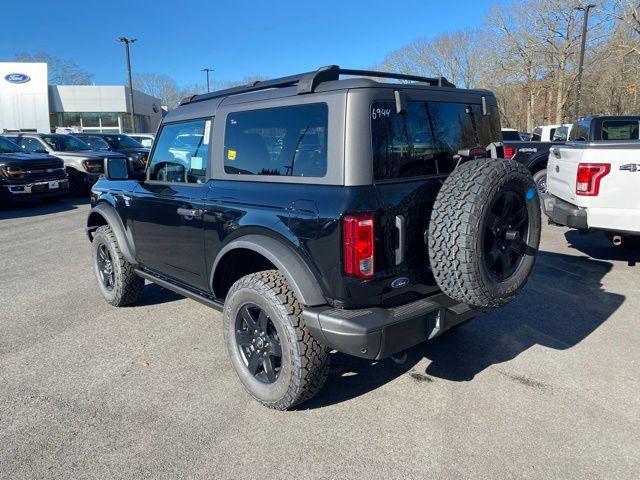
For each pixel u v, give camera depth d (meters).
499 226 3.02
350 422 3.12
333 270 2.78
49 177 12.61
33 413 3.24
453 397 3.39
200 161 3.87
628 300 5.18
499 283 2.97
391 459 2.77
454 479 2.61
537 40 43.34
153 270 4.53
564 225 6.41
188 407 3.30
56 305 5.26
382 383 3.59
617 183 5.67
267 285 3.08
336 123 2.86
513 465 2.70
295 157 3.10
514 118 56.31
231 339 3.40
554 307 5.02
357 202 2.73
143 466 2.73
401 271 2.96
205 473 2.68
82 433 3.03
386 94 2.96
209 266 3.68
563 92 44.19
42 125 40.84
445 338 4.33
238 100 3.56
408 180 3.02
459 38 56.12
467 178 2.85
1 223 10.48
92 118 45.44
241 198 3.32
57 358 4.03
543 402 3.31
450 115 3.43
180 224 3.90
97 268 5.33
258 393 3.25
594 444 2.87
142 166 15.92
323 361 3.04
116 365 3.90
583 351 4.05
